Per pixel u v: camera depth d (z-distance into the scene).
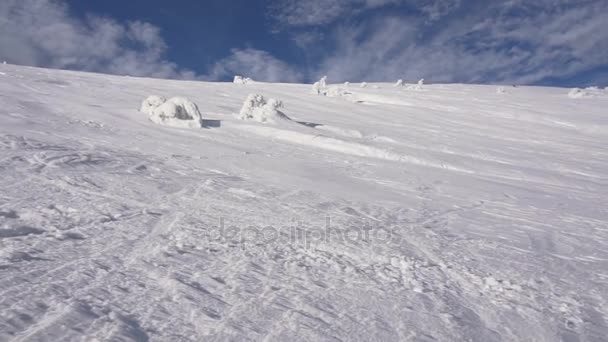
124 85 26.91
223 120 17.25
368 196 8.28
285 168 10.18
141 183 6.76
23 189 5.43
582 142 24.95
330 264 4.14
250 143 13.51
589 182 13.63
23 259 3.32
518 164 16.31
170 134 12.87
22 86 17.61
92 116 13.35
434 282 3.92
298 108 27.11
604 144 24.78
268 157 11.45
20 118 10.82
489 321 3.19
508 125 30.00
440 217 7.15
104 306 2.69
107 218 4.80
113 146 9.62
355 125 21.70
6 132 8.84
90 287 2.95
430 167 13.48
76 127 11.19
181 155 9.98
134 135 11.68
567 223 7.59
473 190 10.38
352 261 4.31
